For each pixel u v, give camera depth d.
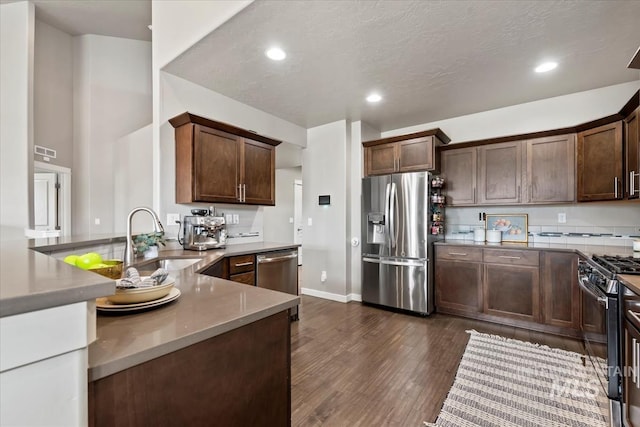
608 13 1.86
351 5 1.81
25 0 3.41
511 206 3.57
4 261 0.83
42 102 4.12
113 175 4.70
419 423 1.68
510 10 1.84
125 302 0.97
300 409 1.81
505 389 1.98
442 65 2.54
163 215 2.74
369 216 3.87
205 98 3.02
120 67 4.78
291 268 3.36
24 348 0.49
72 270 0.70
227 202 3.02
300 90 3.06
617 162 2.54
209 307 1.01
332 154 4.19
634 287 1.39
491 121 3.62
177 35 2.43
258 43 2.23
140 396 0.69
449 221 3.98
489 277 3.22
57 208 4.36
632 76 2.75
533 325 2.98
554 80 2.82
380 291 3.76
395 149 3.83
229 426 0.90
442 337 2.84
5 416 0.48
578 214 3.21
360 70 2.63
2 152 3.31
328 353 2.52
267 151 3.52
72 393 0.55
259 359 1.00
